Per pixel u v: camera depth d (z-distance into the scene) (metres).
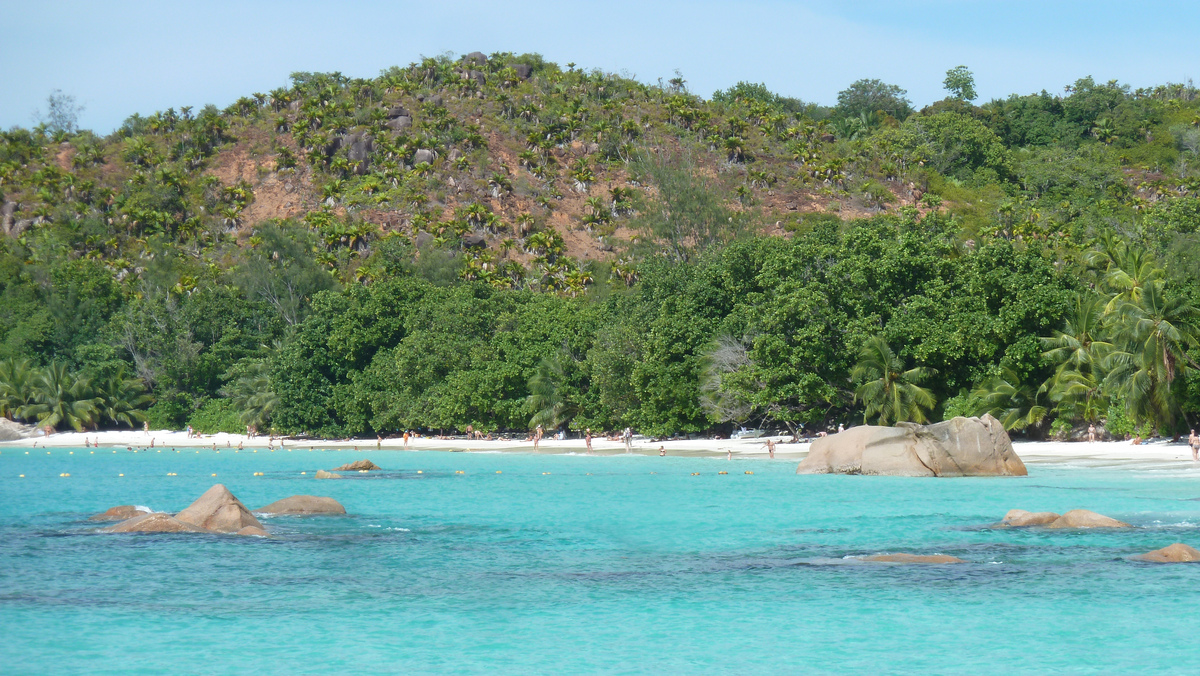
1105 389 50.22
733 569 23.44
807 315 57.41
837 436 45.38
